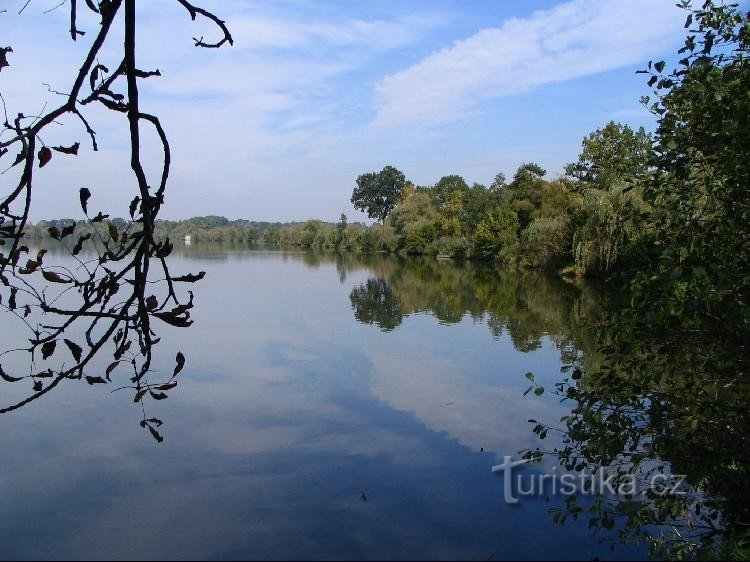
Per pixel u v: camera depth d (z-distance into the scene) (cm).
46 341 255
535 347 1378
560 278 3222
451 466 714
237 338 1458
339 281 3111
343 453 757
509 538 548
